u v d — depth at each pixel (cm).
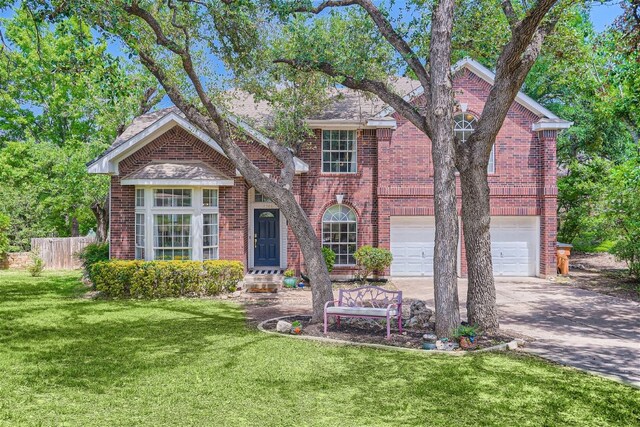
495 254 2039
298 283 1816
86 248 1998
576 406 637
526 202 2002
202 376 759
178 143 1770
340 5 1129
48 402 646
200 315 1281
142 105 2252
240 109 2012
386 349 926
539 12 866
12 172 2752
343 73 1162
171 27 1188
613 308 1377
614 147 2394
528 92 2625
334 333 1045
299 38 1199
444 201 979
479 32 1194
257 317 1261
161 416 598
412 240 2019
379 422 580
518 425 575
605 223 1939
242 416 599
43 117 3039
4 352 906
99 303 1466
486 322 1029
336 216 2000
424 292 1673
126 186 1741
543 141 1983
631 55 1206
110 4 932
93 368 802
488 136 1008
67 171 2444
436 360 848
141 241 1709
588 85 2030
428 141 1975
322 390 695
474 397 667
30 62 2603
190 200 1692
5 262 2562
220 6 1146
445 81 979
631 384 728
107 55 999
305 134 1895
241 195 1758
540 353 905
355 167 2011
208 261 1619
